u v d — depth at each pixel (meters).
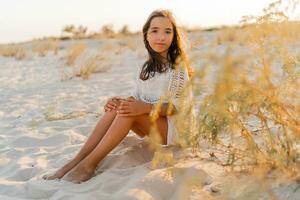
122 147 3.73
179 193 2.67
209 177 2.78
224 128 2.36
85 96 7.07
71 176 3.17
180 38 3.49
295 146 2.82
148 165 3.16
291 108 2.39
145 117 3.30
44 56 16.75
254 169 2.63
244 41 2.36
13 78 10.47
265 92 2.28
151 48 3.49
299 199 2.33
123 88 7.59
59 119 5.37
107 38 26.28
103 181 2.99
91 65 9.88
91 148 3.37
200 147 3.32
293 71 2.40
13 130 5.02
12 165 3.72
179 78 3.37
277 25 2.38
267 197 2.39
